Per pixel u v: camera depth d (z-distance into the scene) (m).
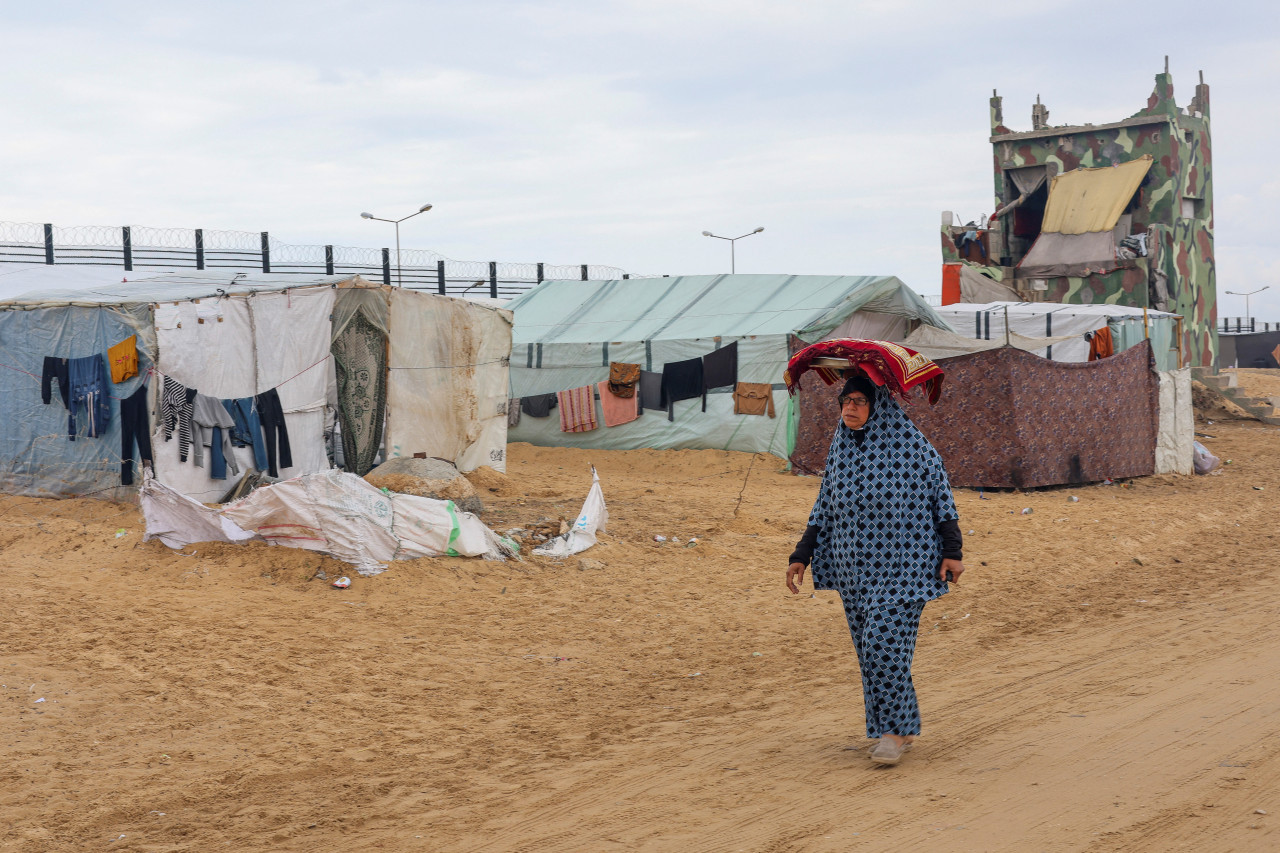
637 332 21.91
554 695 7.02
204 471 12.74
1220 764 5.00
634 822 4.57
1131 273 32.81
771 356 19.72
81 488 12.84
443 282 37.25
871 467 5.20
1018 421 17.39
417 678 7.30
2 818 4.75
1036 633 8.70
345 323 14.27
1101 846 4.06
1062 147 35.03
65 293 13.64
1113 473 18.94
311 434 14.03
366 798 5.07
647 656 8.09
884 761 5.15
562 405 21.91
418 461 13.41
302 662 7.48
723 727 6.18
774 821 4.48
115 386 12.58
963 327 24.34
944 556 5.18
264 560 9.64
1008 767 5.10
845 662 7.85
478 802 4.96
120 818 4.80
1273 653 7.47
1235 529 14.56
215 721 6.27
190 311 12.66
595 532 11.88
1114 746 5.38
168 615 8.23
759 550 12.27
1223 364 57.31
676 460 20.19
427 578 9.74
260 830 4.64
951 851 4.06
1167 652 7.68
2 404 13.31
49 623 7.83
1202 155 35.16
